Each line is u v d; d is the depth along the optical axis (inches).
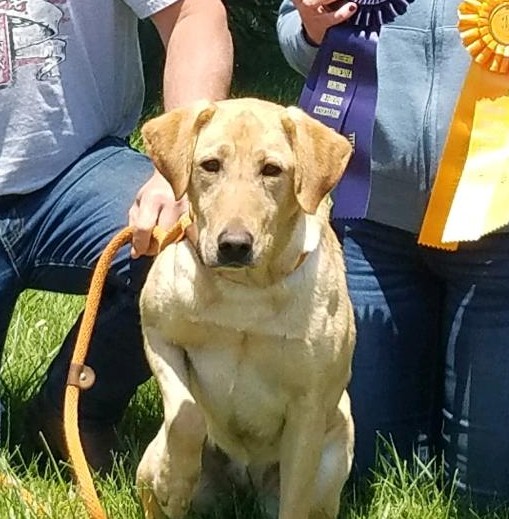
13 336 182.1
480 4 144.7
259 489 149.6
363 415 163.0
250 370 132.9
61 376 158.2
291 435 135.8
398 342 162.4
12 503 137.8
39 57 149.6
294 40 161.6
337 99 152.9
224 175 124.7
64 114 152.3
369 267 161.3
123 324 153.6
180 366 132.4
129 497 145.3
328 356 131.7
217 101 132.9
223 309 128.4
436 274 159.5
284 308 128.6
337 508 145.5
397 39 150.2
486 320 153.5
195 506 149.3
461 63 147.6
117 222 150.3
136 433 165.9
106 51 154.9
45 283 159.8
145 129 128.8
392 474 153.7
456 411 157.5
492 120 147.4
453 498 154.2
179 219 135.1
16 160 150.8
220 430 141.8
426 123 148.7
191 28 149.9
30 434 163.5
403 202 153.9
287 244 127.4
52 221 153.3
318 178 126.2
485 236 150.8
